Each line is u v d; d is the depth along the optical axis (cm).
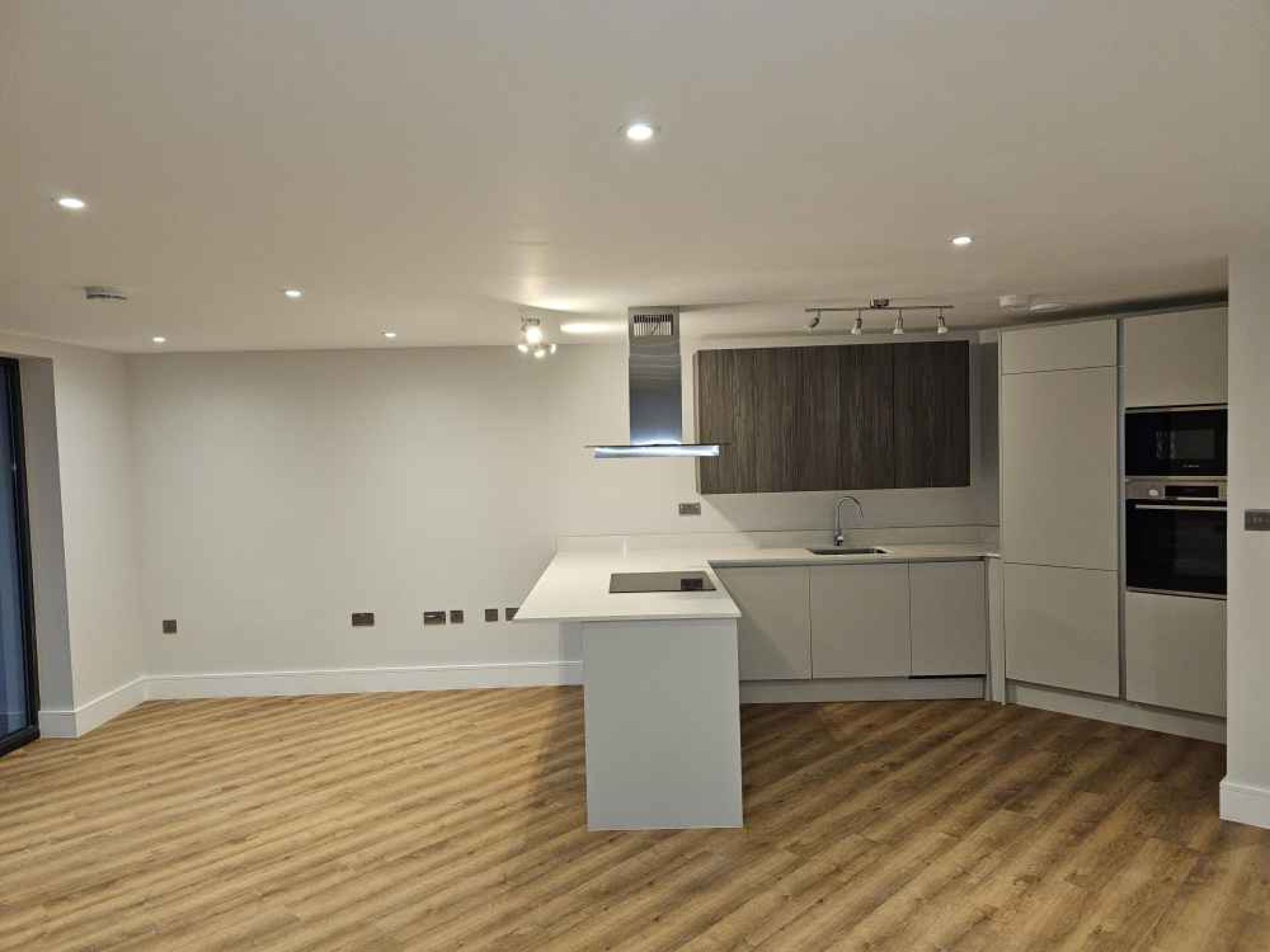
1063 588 499
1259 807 357
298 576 597
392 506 599
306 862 350
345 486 597
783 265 346
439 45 149
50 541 516
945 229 294
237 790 429
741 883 322
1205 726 456
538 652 605
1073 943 279
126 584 579
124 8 133
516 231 279
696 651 371
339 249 299
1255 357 350
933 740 470
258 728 526
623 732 373
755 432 565
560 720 529
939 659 545
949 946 278
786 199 250
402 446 598
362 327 487
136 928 304
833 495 601
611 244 301
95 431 552
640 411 451
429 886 327
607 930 293
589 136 195
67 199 234
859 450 564
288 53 150
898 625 545
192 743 502
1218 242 325
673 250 312
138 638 590
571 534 604
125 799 422
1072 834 354
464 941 289
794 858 341
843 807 387
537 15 138
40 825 395
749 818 379
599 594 422
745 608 546
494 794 415
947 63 161
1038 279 399
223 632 596
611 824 373
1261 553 353
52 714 518
